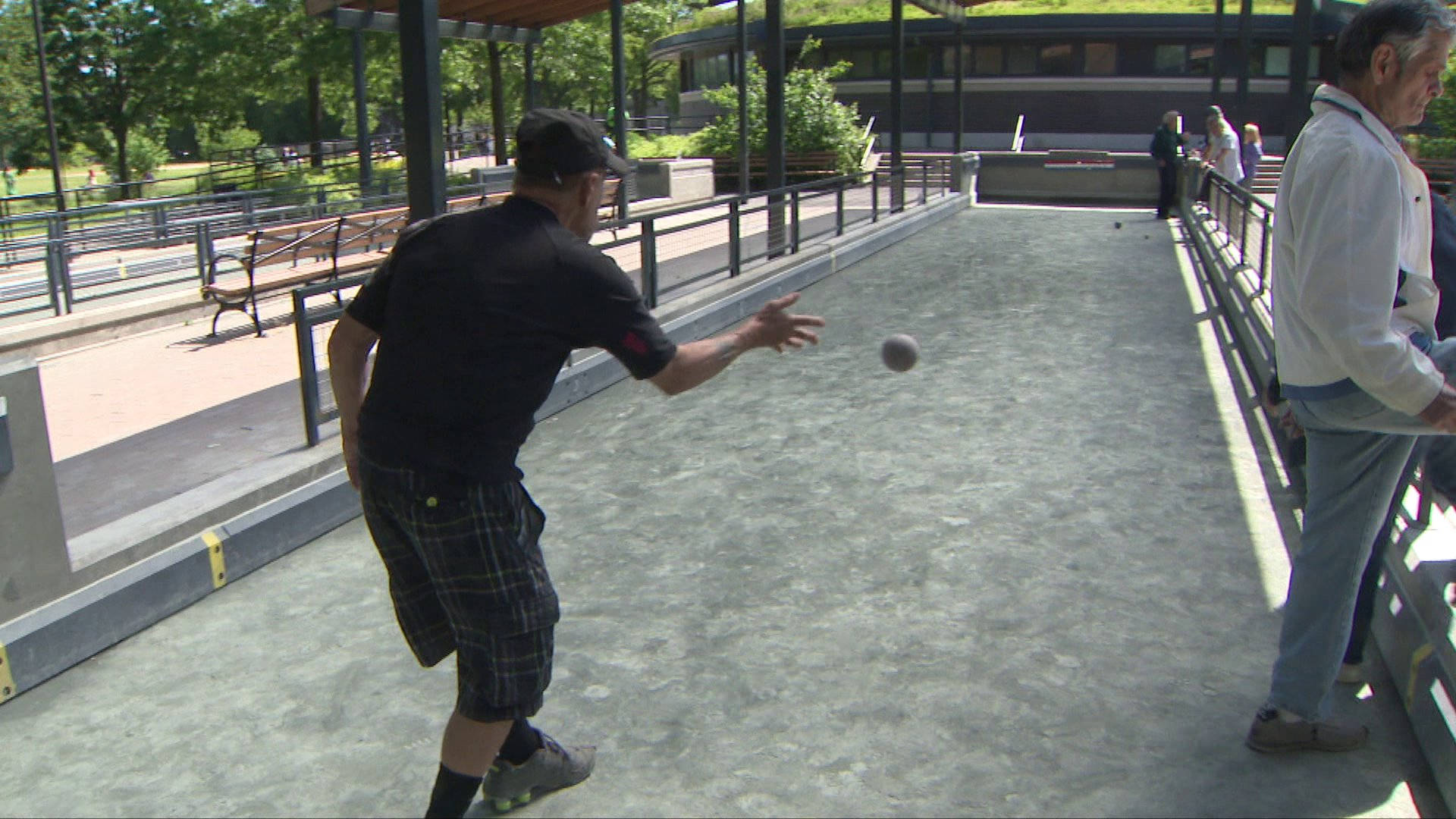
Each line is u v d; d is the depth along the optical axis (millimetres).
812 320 2639
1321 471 2922
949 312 9938
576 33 38312
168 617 4258
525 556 2559
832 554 4652
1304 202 2650
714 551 4730
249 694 3666
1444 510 3770
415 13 6637
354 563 4773
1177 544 4641
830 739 3287
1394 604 3561
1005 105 34500
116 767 3258
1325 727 3111
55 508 3822
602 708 3490
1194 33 32938
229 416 6645
